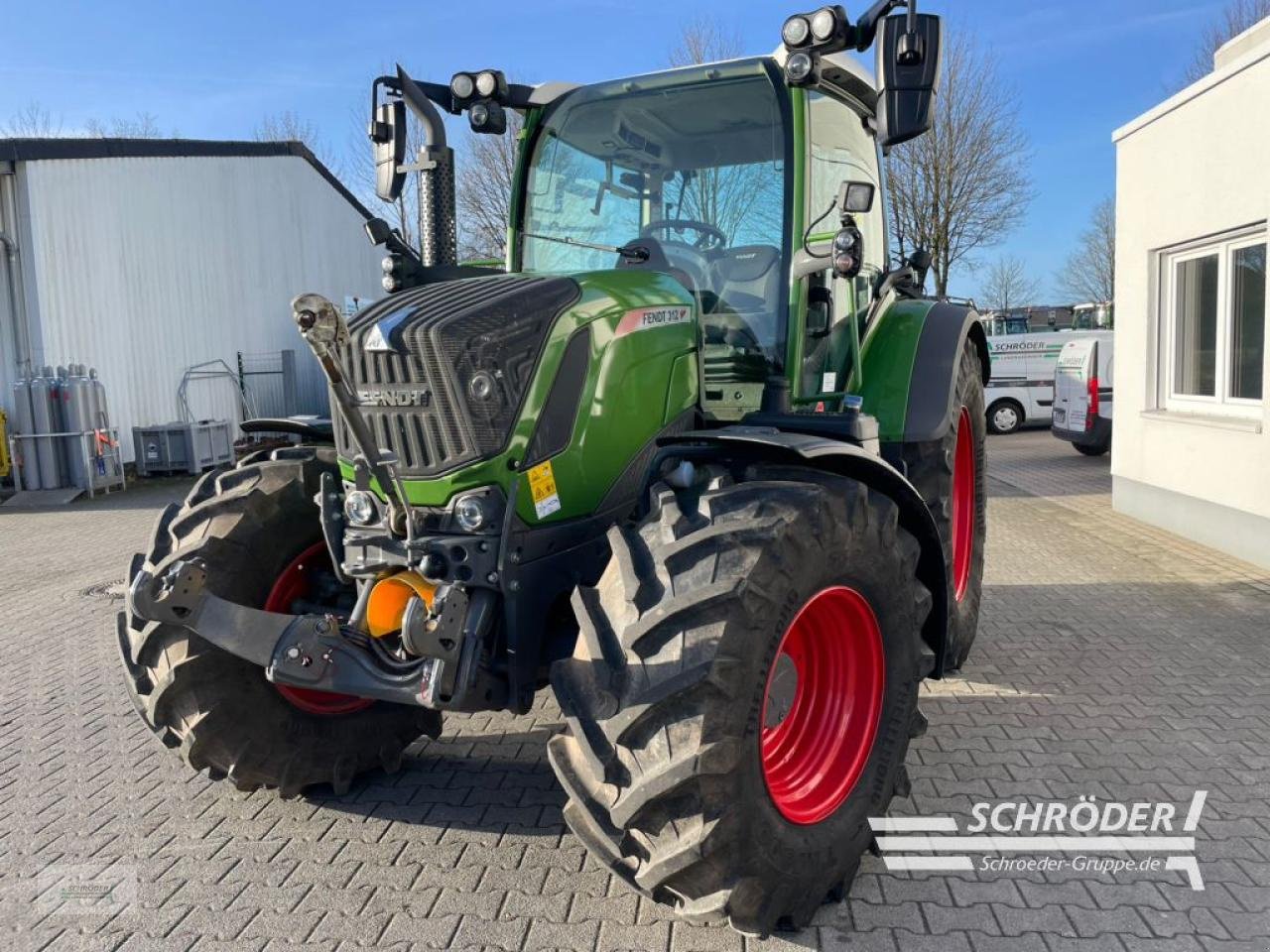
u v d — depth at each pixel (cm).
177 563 295
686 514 256
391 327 267
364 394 274
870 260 450
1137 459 847
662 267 372
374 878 299
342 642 273
